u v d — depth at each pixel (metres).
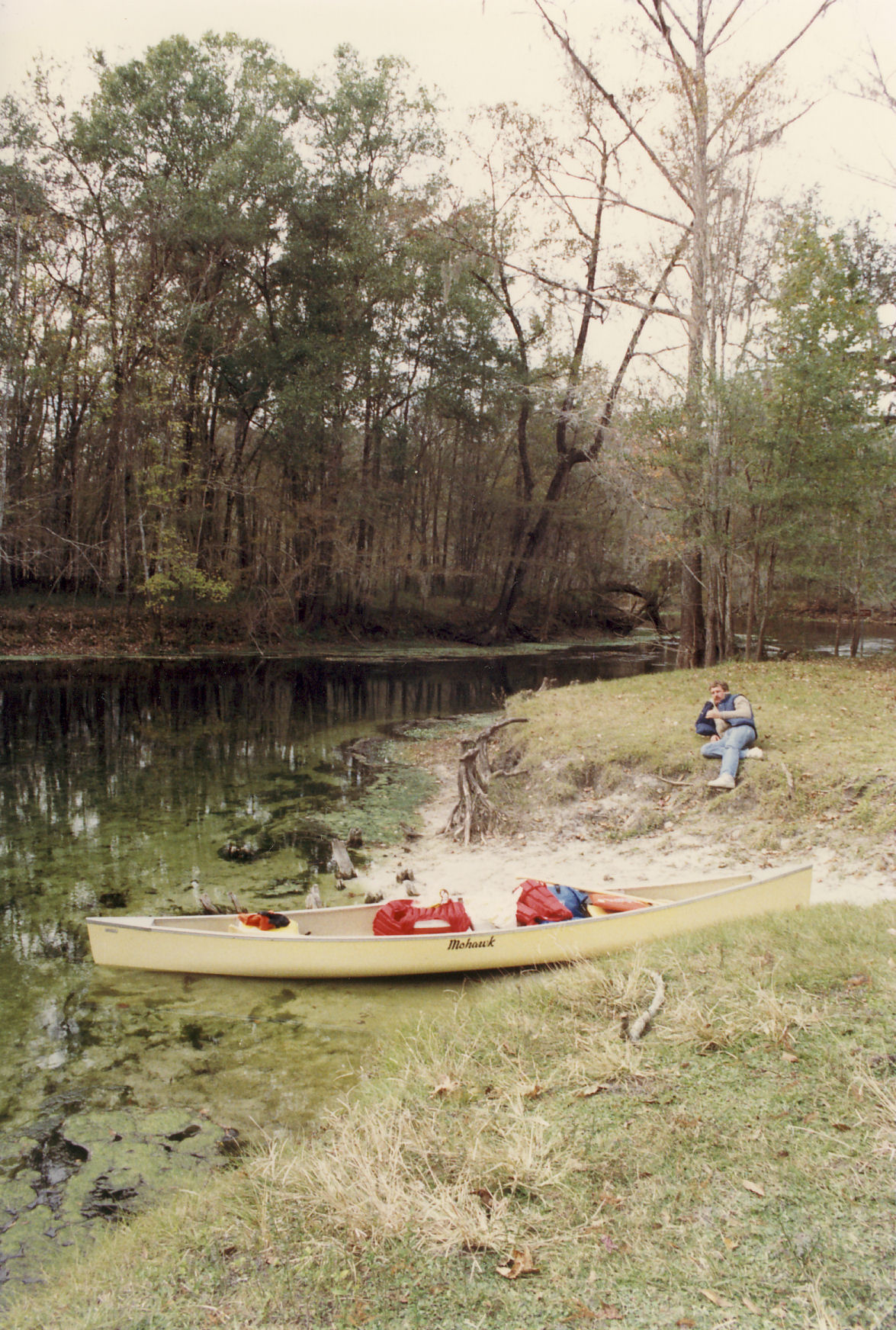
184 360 27.47
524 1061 4.09
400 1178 3.19
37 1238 3.48
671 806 9.42
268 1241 2.97
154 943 6.18
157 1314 2.65
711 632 18.62
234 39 27.86
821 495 16.05
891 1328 2.27
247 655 31.08
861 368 15.48
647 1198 2.93
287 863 8.80
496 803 10.47
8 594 29.52
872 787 8.48
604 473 20.33
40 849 9.22
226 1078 4.74
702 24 17.36
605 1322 2.41
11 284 24.20
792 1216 2.75
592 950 6.02
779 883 6.45
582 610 47.09
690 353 18.14
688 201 18.56
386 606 40.25
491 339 32.97
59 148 26.77
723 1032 3.97
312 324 30.80
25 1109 4.46
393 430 36.78
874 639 33.00
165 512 27.31
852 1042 3.71
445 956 5.89
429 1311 2.53
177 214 26.14
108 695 21.02
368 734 16.52
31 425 28.92
